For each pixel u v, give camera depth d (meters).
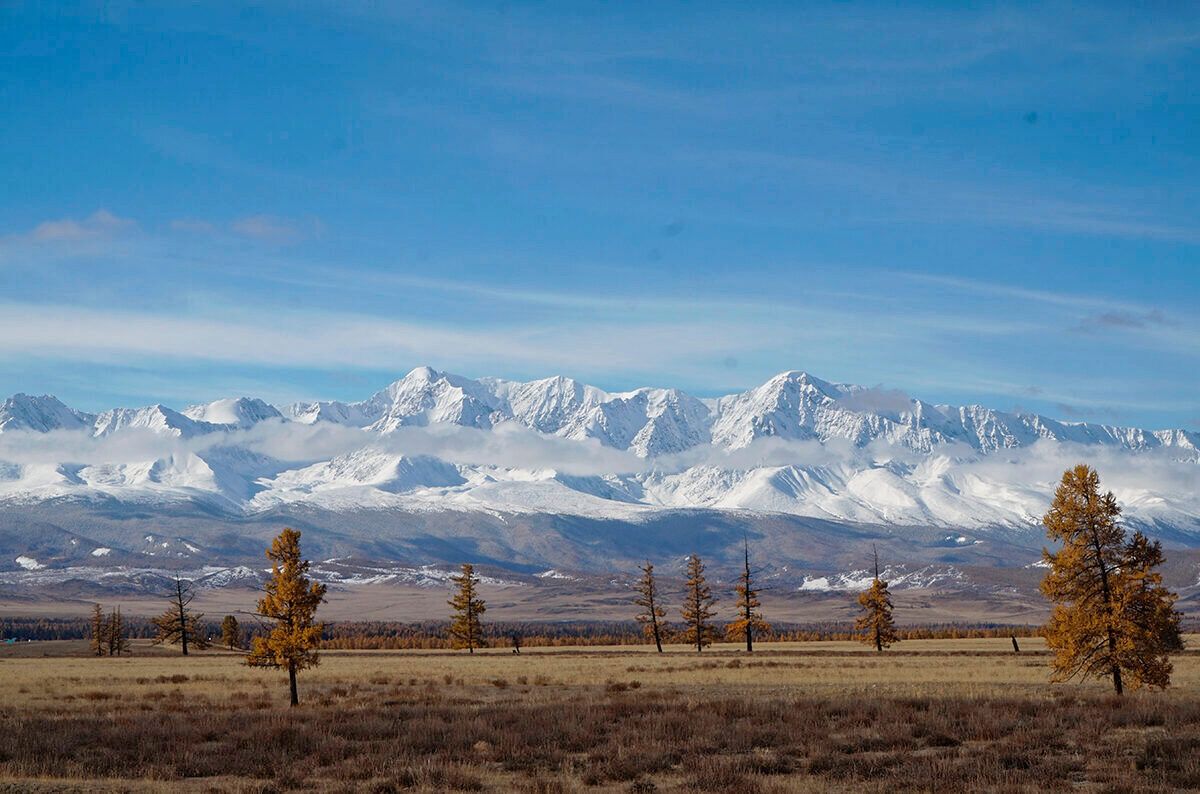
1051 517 74.88
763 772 46.75
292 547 78.56
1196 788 41.34
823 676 98.19
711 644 198.75
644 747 52.62
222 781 46.09
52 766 49.25
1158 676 72.12
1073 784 42.94
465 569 186.88
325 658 161.38
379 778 44.78
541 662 135.38
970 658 127.50
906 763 47.06
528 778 45.81
